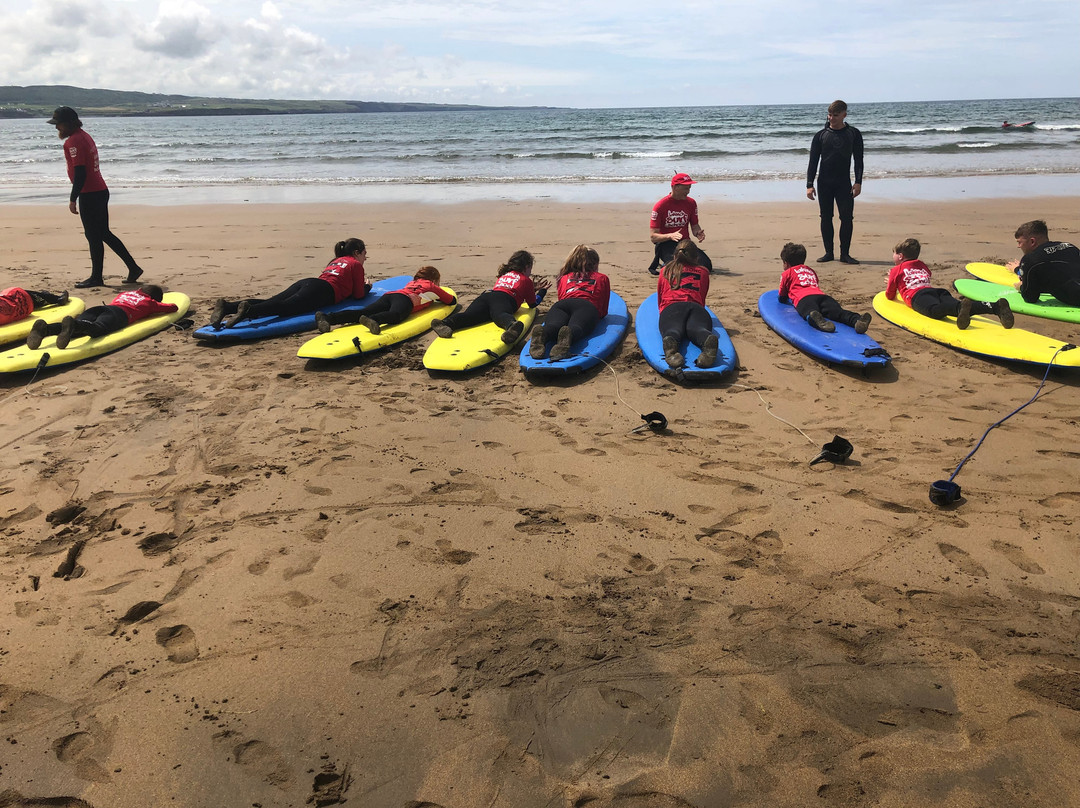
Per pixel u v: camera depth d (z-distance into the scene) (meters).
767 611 2.82
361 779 2.12
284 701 2.42
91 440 4.54
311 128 67.62
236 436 4.55
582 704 2.38
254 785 2.11
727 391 5.12
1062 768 2.10
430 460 4.16
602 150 28.81
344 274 7.05
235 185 19.44
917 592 2.91
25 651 2.68
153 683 2.52
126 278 8.96
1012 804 1.99
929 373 5.35
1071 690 2.38
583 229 11.55
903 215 12.27
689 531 3.38
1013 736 2.21
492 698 2.41
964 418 4.55
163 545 3.38
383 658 2.61
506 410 4.88
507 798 2.05
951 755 2.15
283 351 6.25
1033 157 21.94
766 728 2.27
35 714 2.39
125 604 2.95
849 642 2.64
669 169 20.98
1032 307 6.67
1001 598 2.85
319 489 3.85
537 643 2.67
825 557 3.15
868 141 29.45
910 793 2.03
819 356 5.60
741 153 25.75
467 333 6.24
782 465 4.00
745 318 6.80
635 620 2.79
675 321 5.68
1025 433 4.30
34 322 6.39
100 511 3.70
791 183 17.31
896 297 6.98
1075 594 2.86
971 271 8.21
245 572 3.15
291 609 2.89
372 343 6.05
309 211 13.95
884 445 4.22
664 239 8.16
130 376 5.68
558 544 3.30
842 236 8.97
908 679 2.45
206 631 2.78
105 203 8.41
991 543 3.21
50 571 3.18
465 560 3.19
